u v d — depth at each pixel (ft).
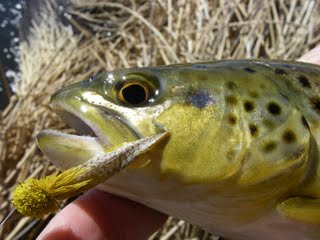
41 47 1.19
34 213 0.35
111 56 1.07
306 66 0.42
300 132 0.38
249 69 0.40
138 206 0.46
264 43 0.95
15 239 0.75
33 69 1.10
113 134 0.36
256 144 0.38
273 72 0.40
